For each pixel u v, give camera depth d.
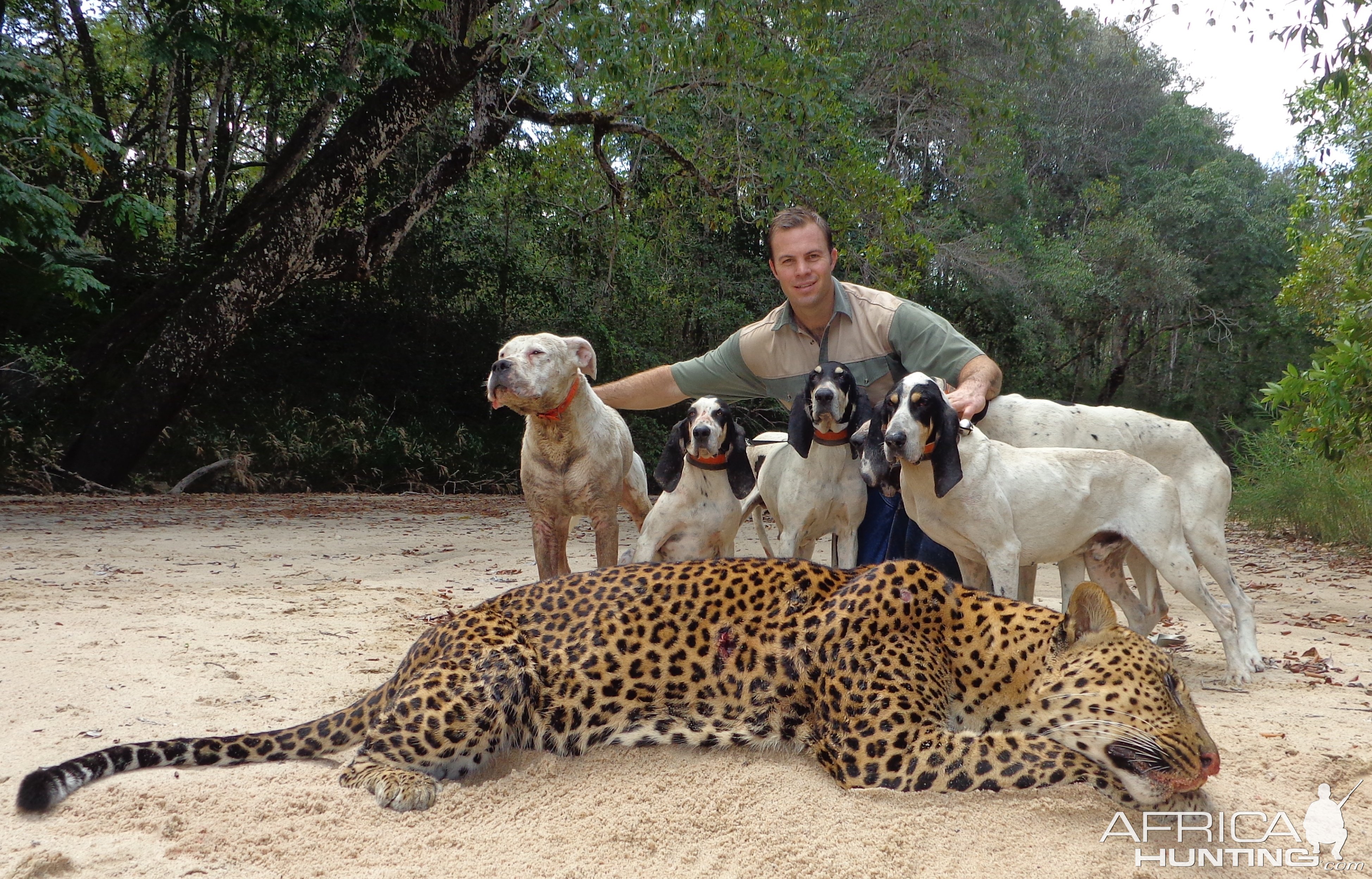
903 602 3.45
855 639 3.38
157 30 16.11
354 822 3.04
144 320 19.98
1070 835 2.96
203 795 3.18
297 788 3.25
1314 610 8.41
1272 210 40.88
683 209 22.75
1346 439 9.53
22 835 2.94
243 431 21.11
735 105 17.02
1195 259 38.09
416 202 18.25
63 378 18.73
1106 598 3.31
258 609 6.49
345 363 23.62
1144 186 41.91
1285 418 9.72
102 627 5.65
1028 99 32.78
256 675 4.77
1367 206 17.81
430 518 14.99
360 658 5.25
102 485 17.33
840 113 17.41
